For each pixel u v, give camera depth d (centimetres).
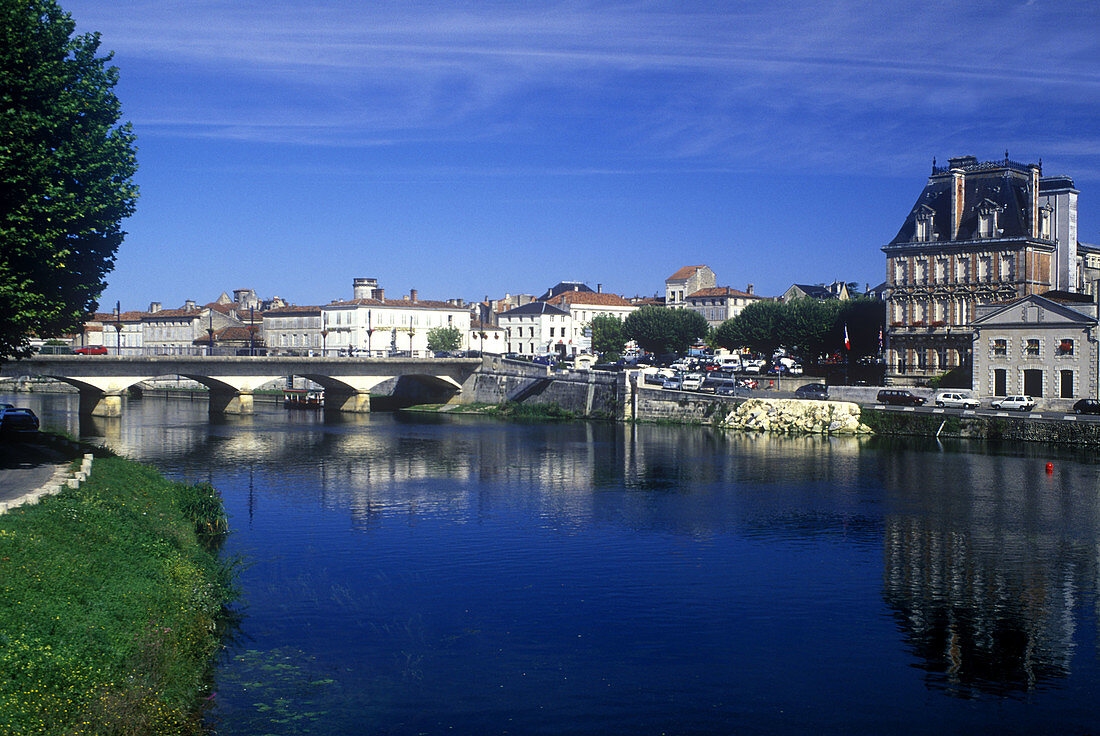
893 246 10600
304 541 4378
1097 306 8312
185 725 2281
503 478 6281
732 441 8419
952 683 2762
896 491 5728
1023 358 8756
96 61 4344
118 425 9700
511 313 19750
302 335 18212
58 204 3716
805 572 3900
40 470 4009
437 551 4203
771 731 2444
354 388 11469
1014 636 3155
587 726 2448
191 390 14612
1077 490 5697
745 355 14538
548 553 4188
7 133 3544
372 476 6341
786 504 5328
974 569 3950
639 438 8706
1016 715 2559
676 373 11600
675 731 2434
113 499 3594
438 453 7569
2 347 4144
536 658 2906
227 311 19538
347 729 2377
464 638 3069
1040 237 9794
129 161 4384
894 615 3353
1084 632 3198
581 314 19700
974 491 5691
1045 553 4206
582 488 5878
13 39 3700
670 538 4491
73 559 2694
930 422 8369
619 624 3238
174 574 3038
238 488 5816
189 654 2562
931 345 10300
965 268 10088
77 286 4228
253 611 3291
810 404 8981
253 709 2469
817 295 19312
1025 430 7812
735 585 3709
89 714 2009
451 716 2478
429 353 15138
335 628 3136
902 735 2431
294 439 8562
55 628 2256
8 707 1912
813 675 2814
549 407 11019
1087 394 8356
